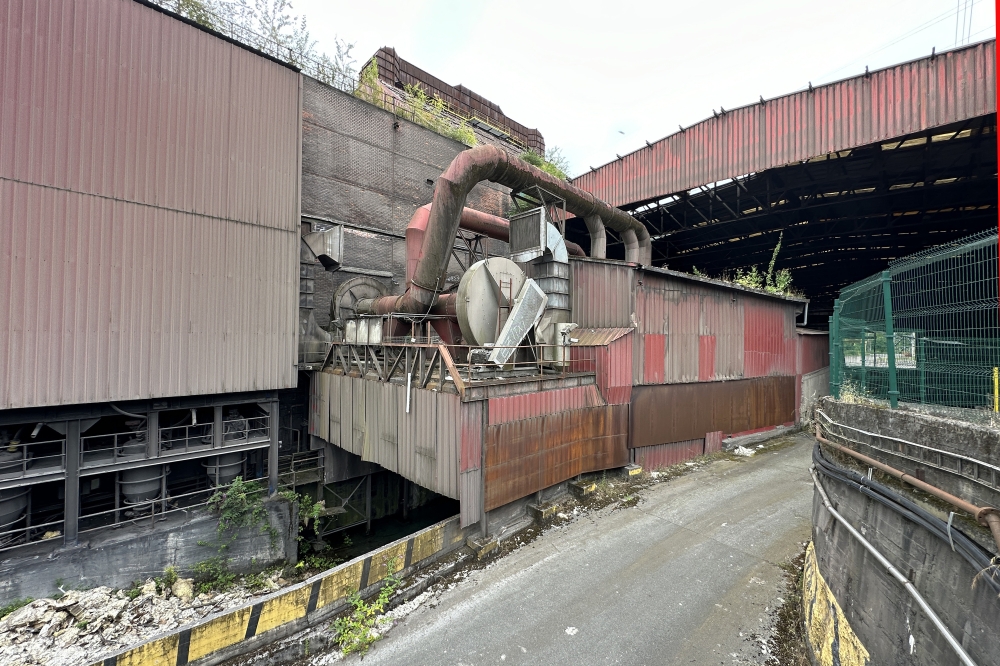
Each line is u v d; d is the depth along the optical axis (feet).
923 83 48.83
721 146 65.16
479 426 32.22
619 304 49.57
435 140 68.28
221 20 48.06
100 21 32.01
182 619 30.86
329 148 55.62
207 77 37.24
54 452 33.88
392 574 28.14
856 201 70.03
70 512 31.30
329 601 25.80
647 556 31.24
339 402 43.29
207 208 37.17
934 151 55.62
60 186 30.37
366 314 46.47
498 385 33.58
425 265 41.19
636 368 49.19
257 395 41.39
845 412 22.34
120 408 33.65
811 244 91.97
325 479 46.70
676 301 54.49
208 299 37.19
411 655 22.89
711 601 26.27
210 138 37.40
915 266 20.08
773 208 72.38
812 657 21.15
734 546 32.32
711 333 58.80
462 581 29.01
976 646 12.12
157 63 34.60
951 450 14.83
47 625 27.76
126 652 19.83
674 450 53.11
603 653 22.44
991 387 18.07
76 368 30.86
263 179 40.70
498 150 42.65
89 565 31.27
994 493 12.79
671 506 39.60
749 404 64.08
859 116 53.01
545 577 29.07
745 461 53.47
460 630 24.50
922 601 14.15
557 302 46.37
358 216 58.39
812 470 25.85
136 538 33.14
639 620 24.80
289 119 42.70
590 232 57.47
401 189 63.52
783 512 37.81
